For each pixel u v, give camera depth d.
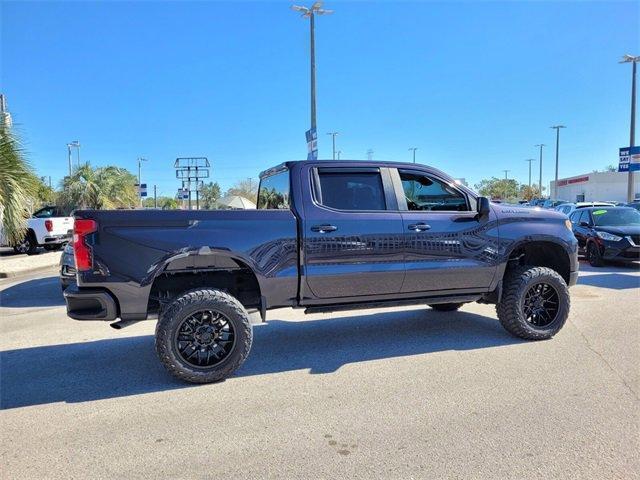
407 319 6.81
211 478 2.95
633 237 11.90
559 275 5.79
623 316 6.76
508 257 5.58
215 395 4.23
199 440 3.42
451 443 3.30
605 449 3.19
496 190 92.62
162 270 4.44
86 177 33.53
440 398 4.05
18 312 8.02
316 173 5.05
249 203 10.29
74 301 4.36
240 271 5.09
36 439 3.47
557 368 4.70
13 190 12.18
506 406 3.86
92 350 5.64
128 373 4.83
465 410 3.80
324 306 5.09
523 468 2.98
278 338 5.97
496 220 5.57
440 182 5.53
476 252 5.43
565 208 19.02
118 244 4.37
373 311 7.34
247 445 3.34
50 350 5.67
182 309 4.38
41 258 16.27
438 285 5.34
